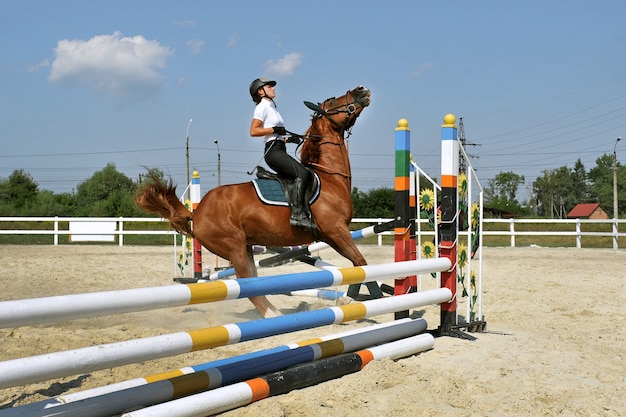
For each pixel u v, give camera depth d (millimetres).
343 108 7012
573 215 72000
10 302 3025
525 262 14586
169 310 8148
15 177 43500
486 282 10797
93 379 4688
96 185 49281
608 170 93000
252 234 6641
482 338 6281
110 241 21594
